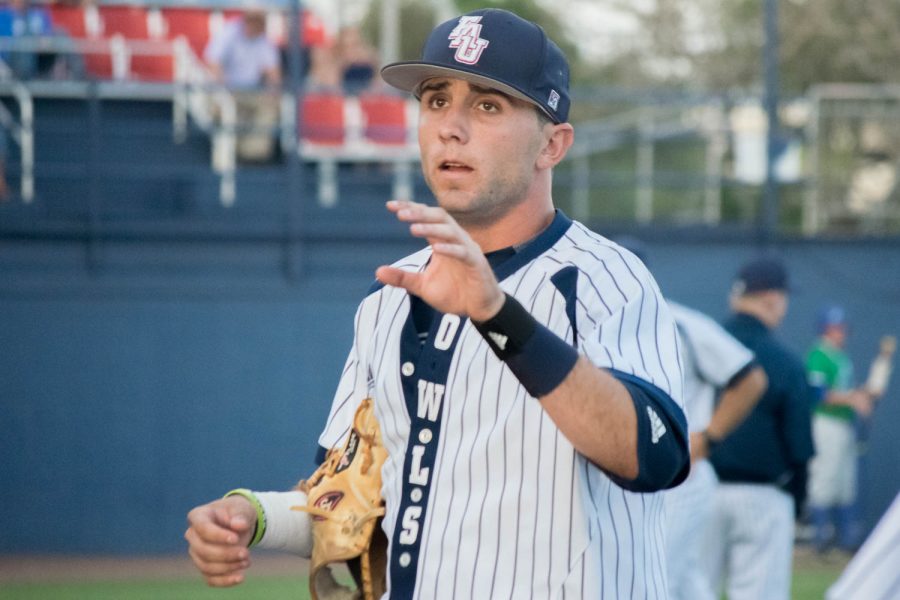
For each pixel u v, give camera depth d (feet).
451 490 14.98
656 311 15.25
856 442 76.79
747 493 38.47
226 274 72.95
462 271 12.92
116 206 77.36
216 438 72.08
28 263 71.15
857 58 119.34
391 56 101.35
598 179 76.18
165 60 81.61
